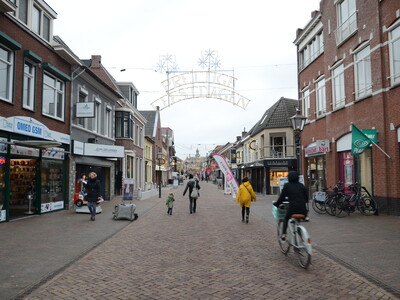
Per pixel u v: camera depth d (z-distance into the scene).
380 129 12.77
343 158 16.22
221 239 8.77
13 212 13.32
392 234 8.70
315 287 4.95
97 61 26.33
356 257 6.54
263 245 8.00
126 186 14.99
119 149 19.48
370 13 13.52
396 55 12.20
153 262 6.45
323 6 18.06
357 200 12.54
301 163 21.86
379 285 5.02
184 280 5.32
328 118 17.41
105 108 21.52
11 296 4.57
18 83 11.98
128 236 9.29
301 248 5.97
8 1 10.61
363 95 14.18
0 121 10.65
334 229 9.68
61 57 15.12
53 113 14.70
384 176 12.48
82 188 16.56
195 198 15.09
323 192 13.26
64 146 15.62
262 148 32.47
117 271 5.84
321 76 18.64
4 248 7.48
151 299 4.51
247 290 4.84
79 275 5.59
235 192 23.08
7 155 11.41
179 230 10.27
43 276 5.49
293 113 31.42
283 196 6.53
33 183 13.41
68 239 8.61
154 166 43.28
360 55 14.55
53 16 14.31
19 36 12.05
